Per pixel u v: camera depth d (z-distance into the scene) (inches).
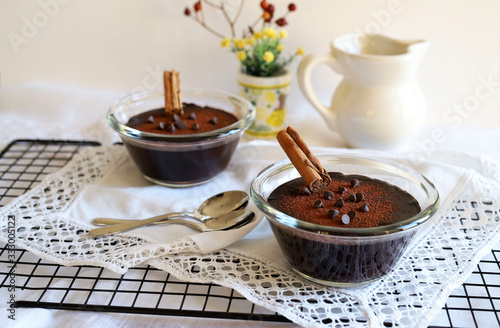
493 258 18.9
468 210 20.2
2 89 28.8
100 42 28.4
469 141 25.5
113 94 28.8
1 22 28.3
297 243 17.1
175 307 17.2
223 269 18.4
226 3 26.7
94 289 17.6
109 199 21.5
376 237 16.3
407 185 19.0
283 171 19.5
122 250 18.8
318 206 17.9
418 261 18.5
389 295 17.2
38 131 26.6
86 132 26.7
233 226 19.6
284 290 17.3
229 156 22.6
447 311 16.9
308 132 26.5
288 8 25.6
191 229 19.9
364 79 23.3
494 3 25.0
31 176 23.2
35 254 18.7
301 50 25.7
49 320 17.1
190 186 22.4
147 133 21.1
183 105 24.8
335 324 16.3
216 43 27.6
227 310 16.9
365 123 23.6
